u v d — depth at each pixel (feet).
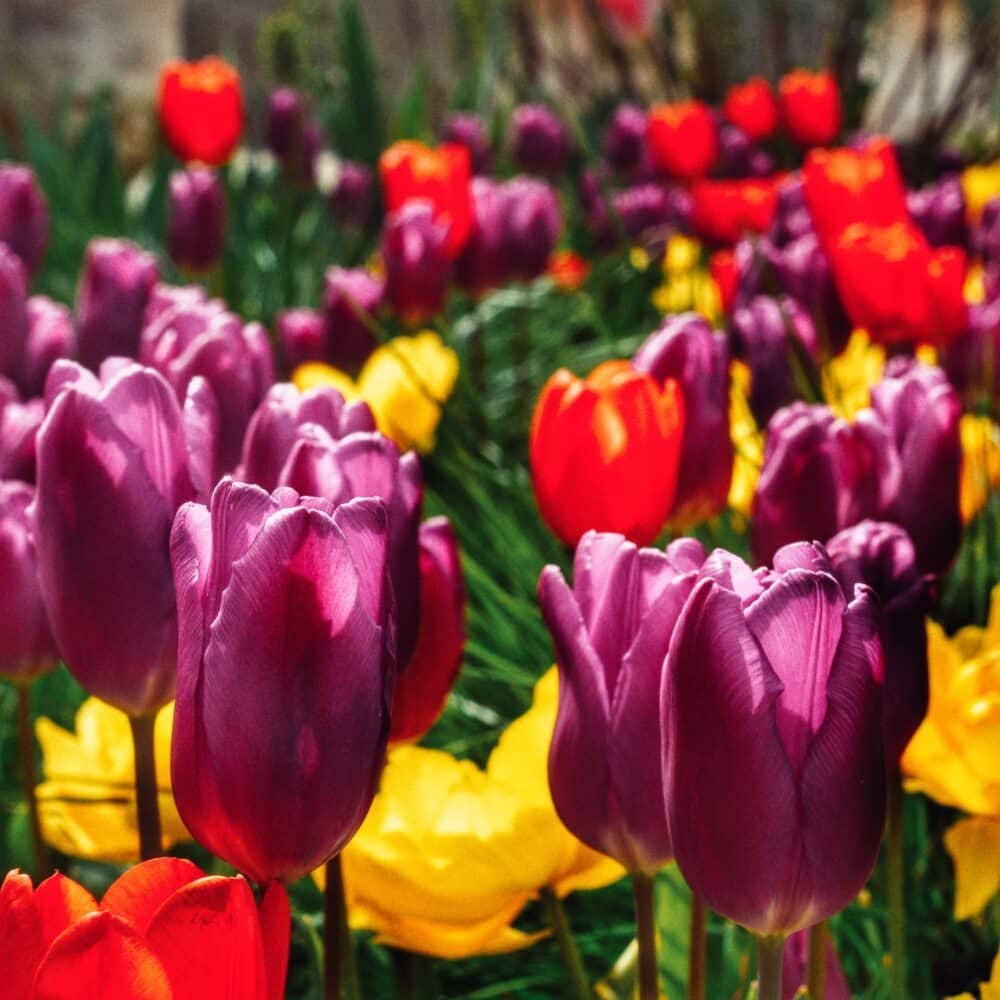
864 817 1.99
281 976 1.93
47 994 1.79
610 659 2.14
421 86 10.39
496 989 2.85
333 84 10.92
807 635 1.98
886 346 3.94
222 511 2.02
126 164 12.60
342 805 2.04
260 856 2.04
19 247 5.35
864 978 2.74
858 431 2.58
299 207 8.86
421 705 2.43
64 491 2.19
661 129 7.63
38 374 3.47
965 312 3.71
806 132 8.36
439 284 5.02
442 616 2.40
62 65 12.23
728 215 6.13
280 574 1.99
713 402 2.84
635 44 12.63
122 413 2.22
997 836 2.54
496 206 5.52
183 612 2.05
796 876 1.98
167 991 1.80
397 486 2.28
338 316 4.88
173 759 2.06
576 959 2.52
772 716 1.96
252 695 2.01
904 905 2.75
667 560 2.15
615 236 7.20
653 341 2.84
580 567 2.15
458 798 2.49
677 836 2.01
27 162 10.78
